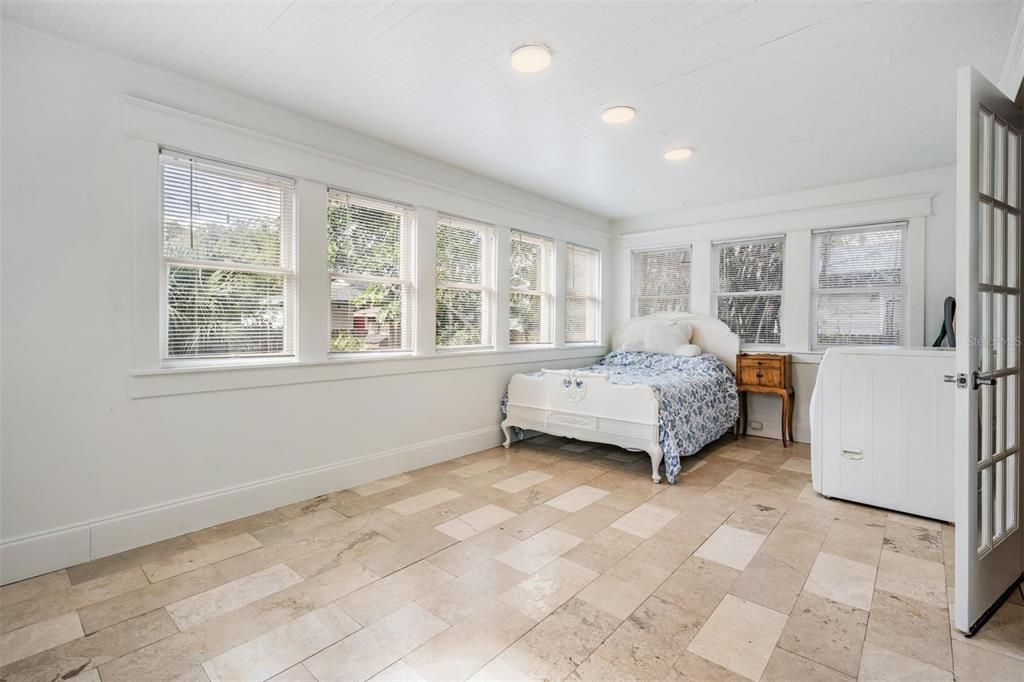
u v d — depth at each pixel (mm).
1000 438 1995
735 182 4375
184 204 2607
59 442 2223
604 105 2834
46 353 2186
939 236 4004
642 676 1531
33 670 1551
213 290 2736
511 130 3230
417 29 2100
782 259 4852
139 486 2447
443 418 3998
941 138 3336
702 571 2205
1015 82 2145
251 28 2111
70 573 2168
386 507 2971
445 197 3947
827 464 3156
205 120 2607
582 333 5691
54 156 2191
